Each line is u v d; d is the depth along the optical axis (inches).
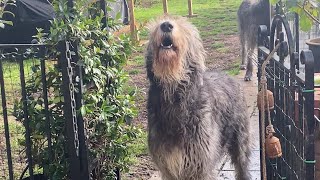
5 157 101.3
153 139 70.3
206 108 69.5
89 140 74.3
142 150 106.5
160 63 67.1
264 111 69.2
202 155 68.9
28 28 213.8
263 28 81.5
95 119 74.2
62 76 68.4
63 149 73.5
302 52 59.2
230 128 79.7
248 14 182.5
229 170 94.0
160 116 68.9
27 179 78.5
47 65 76.4
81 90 70.3
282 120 71.9
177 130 68.2
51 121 73.0
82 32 70.0
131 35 82.9
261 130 69.6
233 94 80.9
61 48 67.8
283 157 71.9
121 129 77.7
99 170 76.2
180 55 67.4
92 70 72.3
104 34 76.4
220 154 76.4
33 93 75.2
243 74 182.1
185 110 68.1
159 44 67.4
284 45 68.8
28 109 73.6
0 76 70.6
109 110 73.0
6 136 72.7
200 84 69.7
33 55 70.1
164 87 68.2
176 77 67.5
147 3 434.6
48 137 71.9
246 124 84.7
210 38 258.4
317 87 74.9
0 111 125.3
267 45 81.4
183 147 68.4
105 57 77.3
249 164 87.8
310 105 58.1
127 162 80.2
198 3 419.2
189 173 69.6
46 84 70.9
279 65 71.1
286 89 68.7
